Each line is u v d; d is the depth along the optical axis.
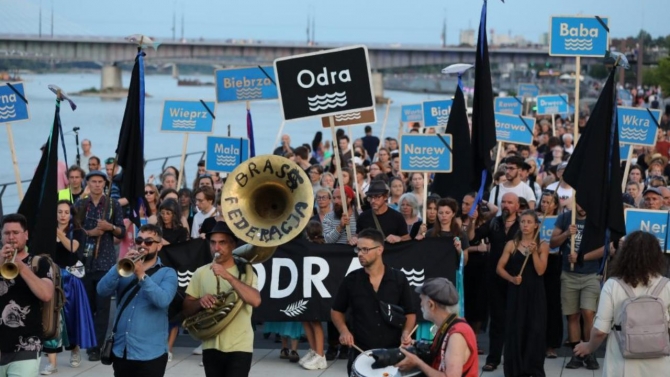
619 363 9.20
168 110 19.95
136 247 9.90
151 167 42.94
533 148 27.45
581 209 13.20
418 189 16.78
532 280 12.33
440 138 15.27
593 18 16.02
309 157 24.33
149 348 9.91
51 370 12.84
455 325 8.24
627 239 9.20
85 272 13.57
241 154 18.92
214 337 9.98
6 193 32.59
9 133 15.62
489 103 13.41
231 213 9.13
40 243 11.80
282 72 11.74
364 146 30.19
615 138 12.52
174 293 9.91
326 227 13.91
